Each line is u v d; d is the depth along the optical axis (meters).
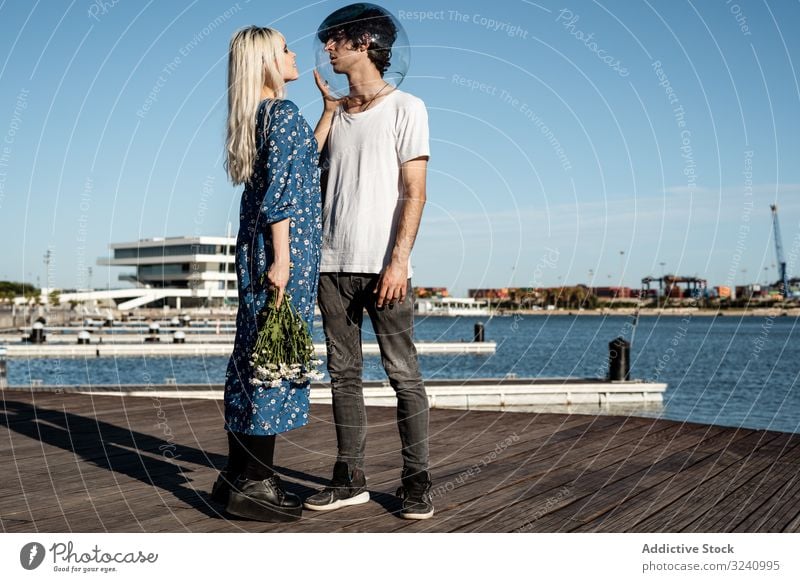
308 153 2.28
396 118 2.37
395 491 2.76
